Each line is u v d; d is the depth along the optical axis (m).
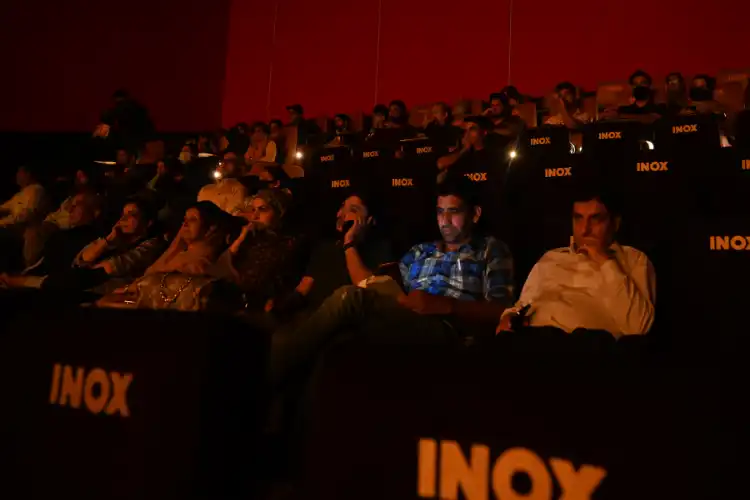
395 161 1.80
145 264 1.75
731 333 1.09
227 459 0.63
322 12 3.56
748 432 0.41
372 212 1.68
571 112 2.54
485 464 0.47
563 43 3.03
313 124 3.13
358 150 2.18
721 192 1.40
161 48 3.60
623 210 1.40
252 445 0.68
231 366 0.63
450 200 1.40
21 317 0.71
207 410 0.60
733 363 0.44
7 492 0.67
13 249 2.35
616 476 0.44
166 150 2.89
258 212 1.65
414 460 0.49
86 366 0.65
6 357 0.70
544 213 1.57
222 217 1.56
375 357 0.52
